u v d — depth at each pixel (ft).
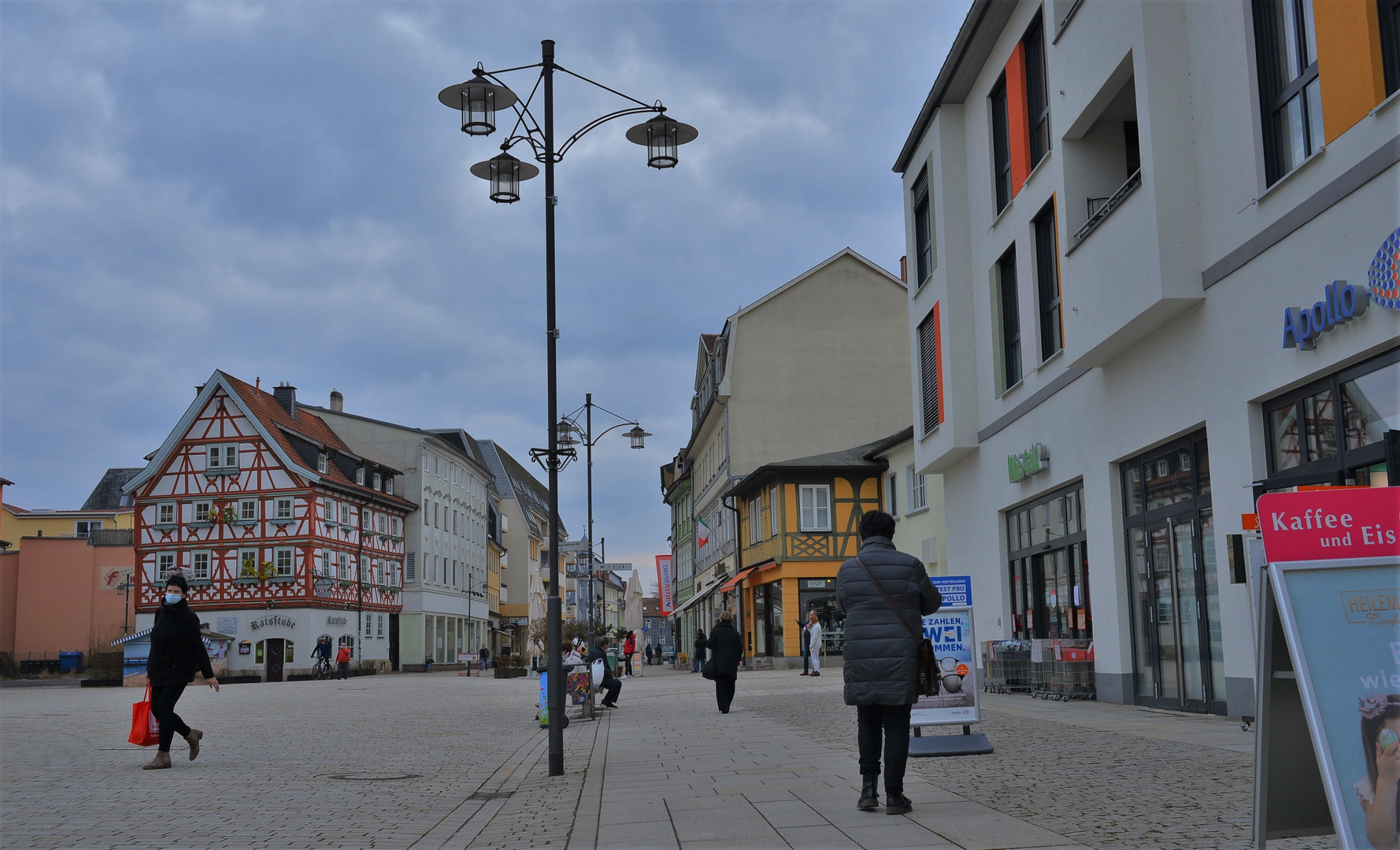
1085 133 53.52
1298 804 15.84
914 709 34.88
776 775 32.45
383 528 214.48
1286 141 37.58
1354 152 33.04
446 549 247.70
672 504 254.47
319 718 68.74
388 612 216.54
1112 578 52.60
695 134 42.73
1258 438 39.29
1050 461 60.90
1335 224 34.04
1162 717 44.27
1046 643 58.44
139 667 151.94
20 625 208.23
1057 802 24.48
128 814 28.30
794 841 21.74
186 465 187.52
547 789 33.17
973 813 23.67
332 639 189.67
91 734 53.52
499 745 48.88
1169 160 42.75
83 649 207.51
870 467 130.93
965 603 35.32
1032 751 34.22
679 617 240.12
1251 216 38.75
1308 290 35.58
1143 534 50.57
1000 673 63.77
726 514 162.61
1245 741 34.14
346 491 196.54
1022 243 64.34
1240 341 39.73
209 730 58.34
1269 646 15.66
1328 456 35.24
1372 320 32.32
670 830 23.90
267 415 190.08
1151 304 43.11
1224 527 41.01
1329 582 15.42
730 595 158.81
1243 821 21.16
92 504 261.85
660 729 52.90
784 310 152.05
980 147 72.08
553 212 41.09
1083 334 50.57
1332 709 14.85
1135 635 51.60
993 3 63.93
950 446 74.23
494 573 300.61
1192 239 42.50
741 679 105.29
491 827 26.12
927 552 101.86
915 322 83.61
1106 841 19.93
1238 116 39.52
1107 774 28.40
